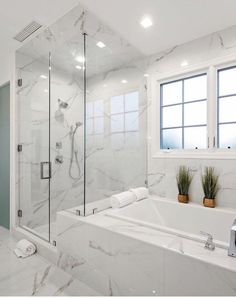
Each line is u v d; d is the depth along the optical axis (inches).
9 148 105.6
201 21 74.0
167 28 78.3
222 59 78.9
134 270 51.1
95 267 59.6
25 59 100.3
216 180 79.0
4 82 106.9
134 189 91.3
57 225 72.3
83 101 88.7
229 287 38.0
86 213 71.2
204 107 87.0
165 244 47.8
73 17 72.1
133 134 98.9
